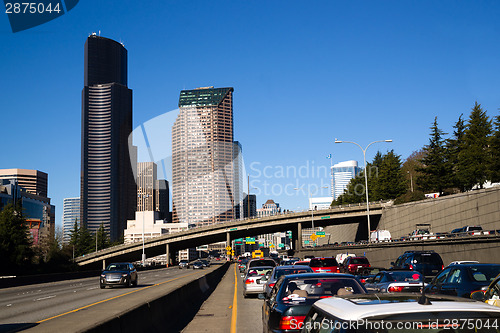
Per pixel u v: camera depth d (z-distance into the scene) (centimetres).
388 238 7194
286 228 13125
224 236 13100
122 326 1038
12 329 1446
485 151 8256
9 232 8381
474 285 1221
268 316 956
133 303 2192
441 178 9512
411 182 14000
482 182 8088
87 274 6894
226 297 2747
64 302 2552
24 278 4894
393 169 12050
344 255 6097
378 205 10706
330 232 15200
